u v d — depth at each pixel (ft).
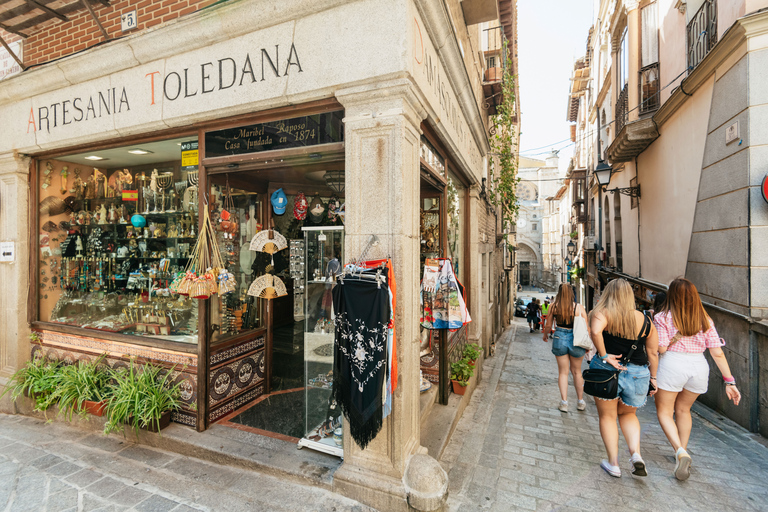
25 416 14.28
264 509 8.63
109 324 14.65
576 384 16.26
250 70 10.34
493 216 34.47
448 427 12.48
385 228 8.88
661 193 25.34
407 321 9.12
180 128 12.05
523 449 12.31
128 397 11.58
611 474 10.50
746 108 14.26
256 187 14.90
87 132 13.16
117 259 15.52
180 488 9.45
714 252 17.07
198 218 13.00
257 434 11.55
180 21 10.80
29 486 9.60
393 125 8.75
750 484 10.03
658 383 10.78
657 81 26.35
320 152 10.02
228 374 13.03
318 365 11.04
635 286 30.53
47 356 15.14
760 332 13.28
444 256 14.71
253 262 14.66
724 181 16.10
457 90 14.82
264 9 9.84
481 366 21.97
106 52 12.16
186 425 12.11
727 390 10.24
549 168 143.84
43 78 13.65
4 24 15.01
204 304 11.90
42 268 15.84
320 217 16.31
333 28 9.30
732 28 14.38
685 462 9.95
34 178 15.46
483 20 18.76
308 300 11.19
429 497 8.09
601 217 49.14
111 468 10.41
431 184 13.60
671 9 23.75
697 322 10.21
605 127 42.91
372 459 9.04
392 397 8.77
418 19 9.43
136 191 15.65
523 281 162.40
